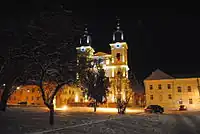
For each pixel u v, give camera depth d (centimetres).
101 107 6075
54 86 1973
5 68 1745
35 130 1382
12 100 8088
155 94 6681
